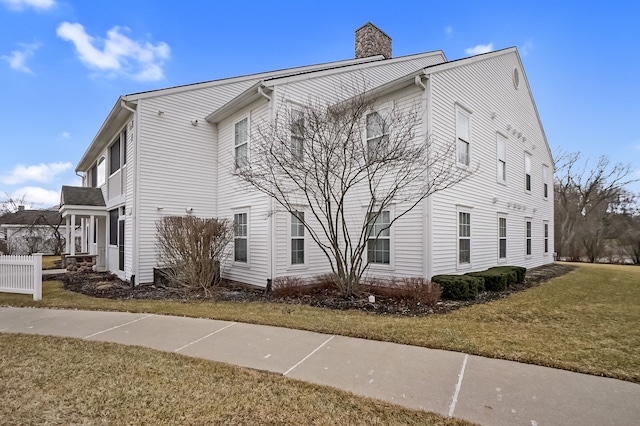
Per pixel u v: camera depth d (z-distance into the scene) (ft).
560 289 30.27
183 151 34.47
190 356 13.33
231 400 9.90
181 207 34.09
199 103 35.78
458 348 13.80
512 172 41.65
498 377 11.23
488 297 25.89
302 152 27.25
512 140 41.88
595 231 79.92
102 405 9.68
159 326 17.71
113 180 40.81
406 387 10.59
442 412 9.16
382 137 25.95
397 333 15.78
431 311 20.97
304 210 30.73
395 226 28.37
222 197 35.76
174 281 28.40
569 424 8.55
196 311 20.80
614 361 12.44
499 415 8.99
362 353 13.51
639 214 78.89
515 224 42.11
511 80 42.04
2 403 9.81
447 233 28.32
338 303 23.17
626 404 9.48
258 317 19.12
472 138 32.65
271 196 27.43
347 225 31.89
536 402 9.62
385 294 25.59
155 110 32.89
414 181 27.04
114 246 40.09
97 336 16.15
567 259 83.92
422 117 26.84
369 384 10.82
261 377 11.37
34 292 25.35
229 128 35.04
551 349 13.69
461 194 30.55
